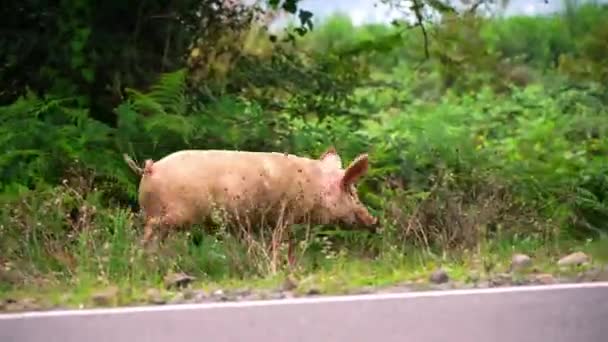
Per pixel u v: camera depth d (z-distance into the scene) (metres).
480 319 17.28
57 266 22.36
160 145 28.28
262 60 33.62
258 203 24.16
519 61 52.69
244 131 29.39
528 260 22.45
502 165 29.83
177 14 32.47
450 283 20.48
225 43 33.34
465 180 28.80
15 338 15.99
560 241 26.98
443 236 25.55
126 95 31.42
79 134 27.70
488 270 21.89
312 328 16.69
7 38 31.45
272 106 33.25
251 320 17.02
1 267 21.91
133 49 31.50
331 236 25.44
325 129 31.73
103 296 18.89
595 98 41.75
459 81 47.22
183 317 17.11
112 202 26.83
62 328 16.47
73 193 25.61
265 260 22.75
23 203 24.48
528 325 16.98
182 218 23.58
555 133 35.56
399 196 27.38
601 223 29.17
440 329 16.75
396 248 24.52
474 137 34.44
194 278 21.73
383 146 30.95
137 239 23.16
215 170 23.97
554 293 18.86
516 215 27.59
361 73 34.81
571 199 28.88
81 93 31.31
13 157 26.73
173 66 32.38
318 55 34.22
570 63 49.81
